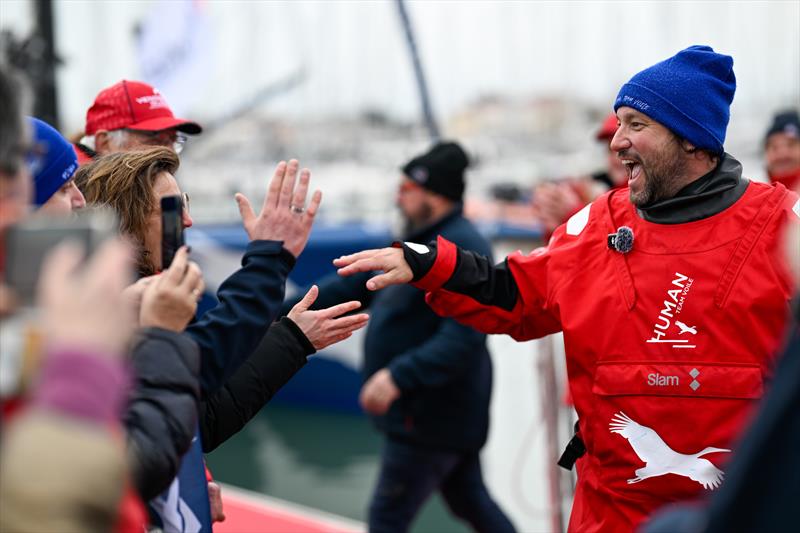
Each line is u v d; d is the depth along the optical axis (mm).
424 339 3102
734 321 1668
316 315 1831
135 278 1613
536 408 3838
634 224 1792
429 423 3045
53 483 782
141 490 1142
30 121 1586
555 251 1878
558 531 3076
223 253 5188
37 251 899
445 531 4145
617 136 1813
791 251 1047
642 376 1715
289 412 6195
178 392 1193
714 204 1735
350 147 7883
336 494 4613
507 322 1957
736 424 1662
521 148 8352
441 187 3111
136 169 1714
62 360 831
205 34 4980
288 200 1568
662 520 1046
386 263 1881
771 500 855
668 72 1777
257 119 7504
